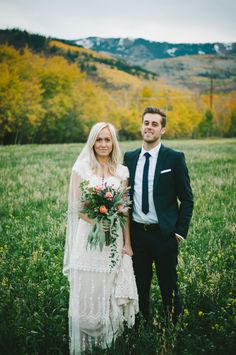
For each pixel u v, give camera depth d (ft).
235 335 9.62
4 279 12.82
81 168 10.99
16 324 10.07
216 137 154.20
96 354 9.78
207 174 39.93
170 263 11.22
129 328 10.63
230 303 11.62
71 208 11.10
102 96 145.79
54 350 9.96
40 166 47.93
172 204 11.31
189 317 10.91
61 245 18.11
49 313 11.43
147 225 11.09
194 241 18.29
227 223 21.01
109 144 11.02
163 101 158.10
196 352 9.29
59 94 128.16
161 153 11.21
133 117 150.41
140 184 11.12
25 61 120.57
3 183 34.32
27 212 24.39
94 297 10.55
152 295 12.88
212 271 14.25
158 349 9.39
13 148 83.76
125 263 10.96
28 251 17.21
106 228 10.38
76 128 132.36
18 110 113.39
